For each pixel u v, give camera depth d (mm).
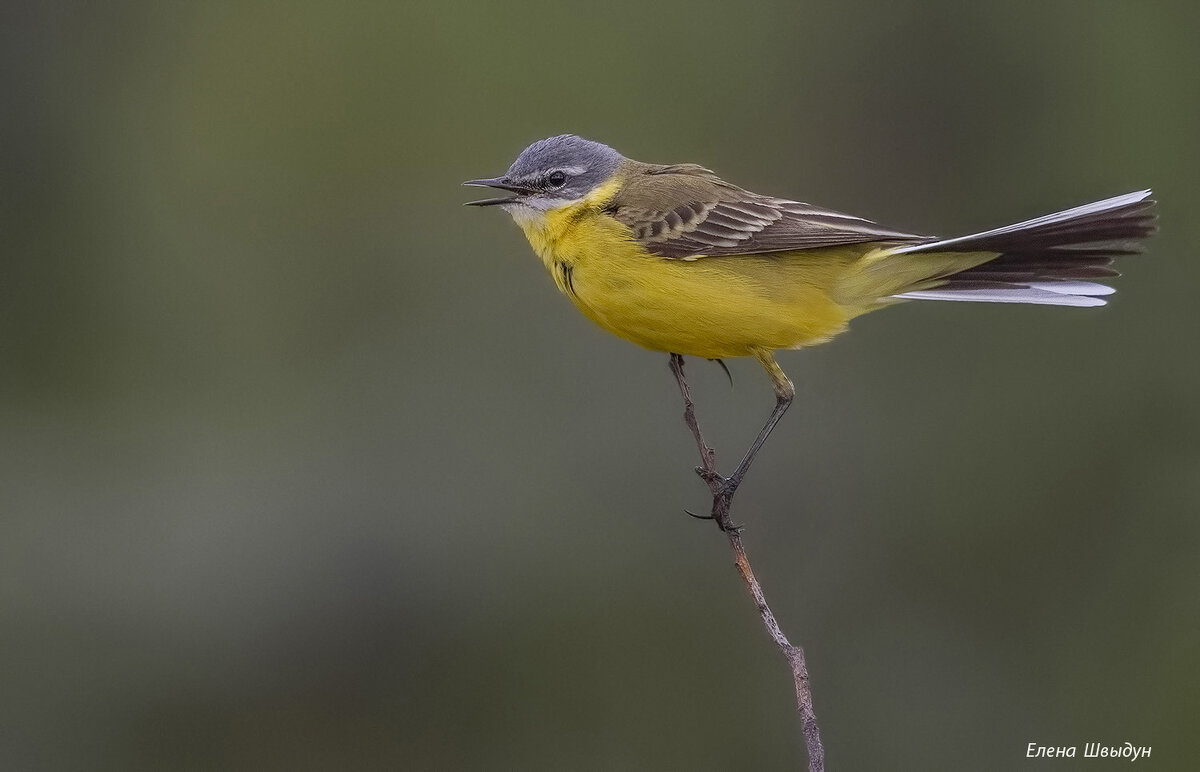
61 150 16984
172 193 17047
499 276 16250
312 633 13734
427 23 17469
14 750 13273
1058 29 16000
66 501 14562
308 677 13648
